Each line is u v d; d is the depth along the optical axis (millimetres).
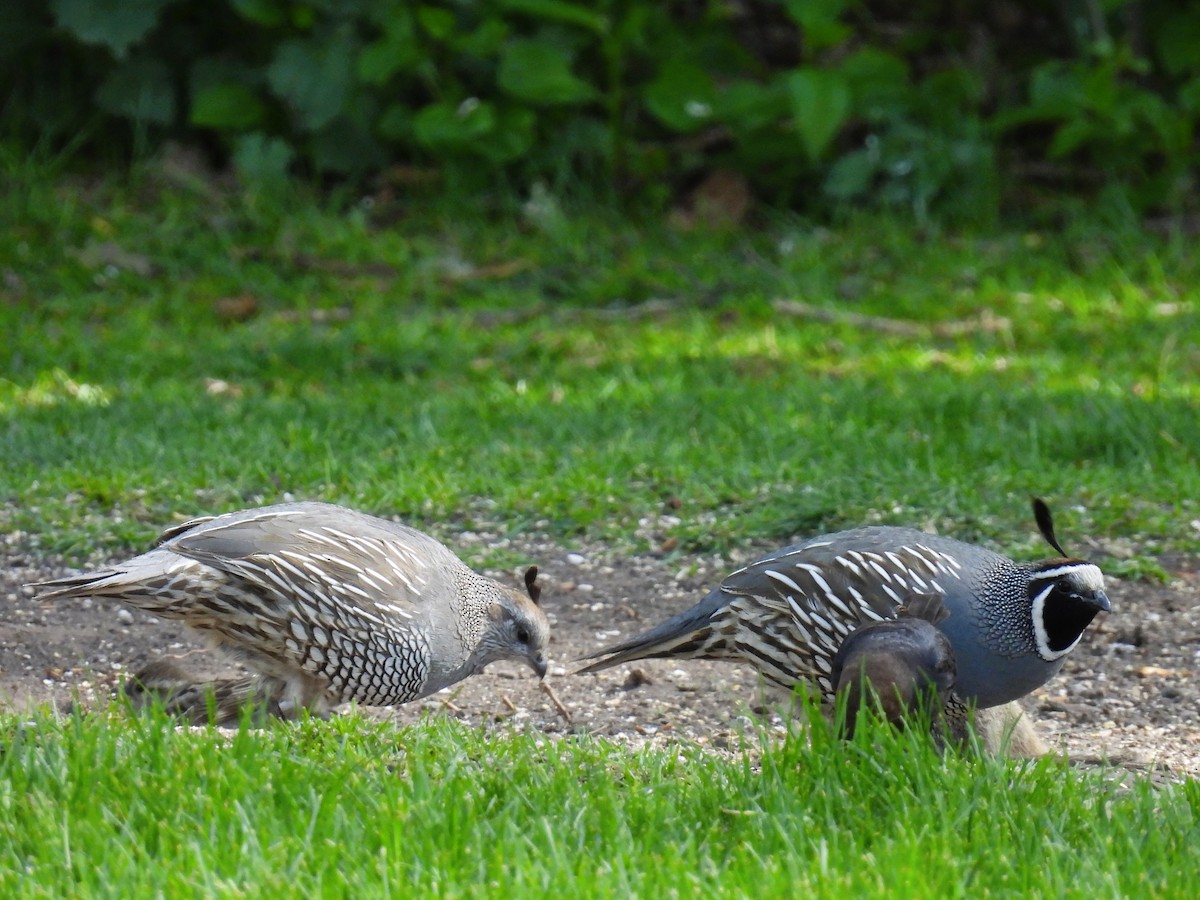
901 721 6594
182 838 5578
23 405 13250
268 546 7574
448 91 19484
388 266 17844
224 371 14750
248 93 19344
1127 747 7844
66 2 18141
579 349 15500
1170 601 9883
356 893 5246
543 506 11141
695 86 19172
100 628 9367
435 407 13453
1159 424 12555
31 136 19891
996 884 5496
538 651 8438
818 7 18719
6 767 6105
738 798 6129
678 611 9930
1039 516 7770
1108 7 18969
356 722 7023
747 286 17469
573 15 19078
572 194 19797
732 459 12000
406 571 7863
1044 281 17406
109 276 17172
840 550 7633
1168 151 19250
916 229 18938
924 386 14039
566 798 6094
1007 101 20516
